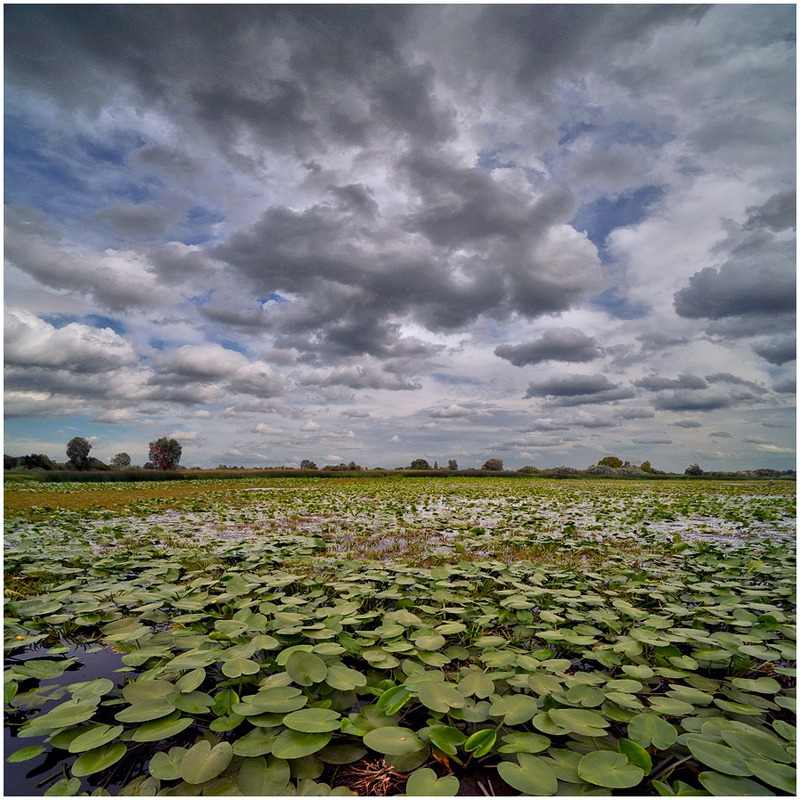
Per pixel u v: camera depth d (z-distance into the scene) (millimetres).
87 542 5910
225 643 2645
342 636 2643
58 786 1583
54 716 1856
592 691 2045
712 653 2543
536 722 1830
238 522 7957
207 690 2311
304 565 4688
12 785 1647
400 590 3889
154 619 3238
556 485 22031
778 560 5102
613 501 12102
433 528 7242
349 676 2162
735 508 9922
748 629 2959
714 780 1545
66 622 3281
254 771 1612
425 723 2039
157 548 5582
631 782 1513
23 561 4805
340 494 14328
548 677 2186
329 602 3537
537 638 3066
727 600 3592
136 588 3873
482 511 9711
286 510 9641
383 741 1696
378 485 21375
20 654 2871
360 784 1669
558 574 4230
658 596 3602
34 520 8102
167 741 1922
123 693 2025
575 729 1761
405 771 1736
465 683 2131
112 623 3186
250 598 3549
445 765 1759
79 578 4266
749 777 1620
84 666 2684
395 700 1953
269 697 1955
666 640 2646
